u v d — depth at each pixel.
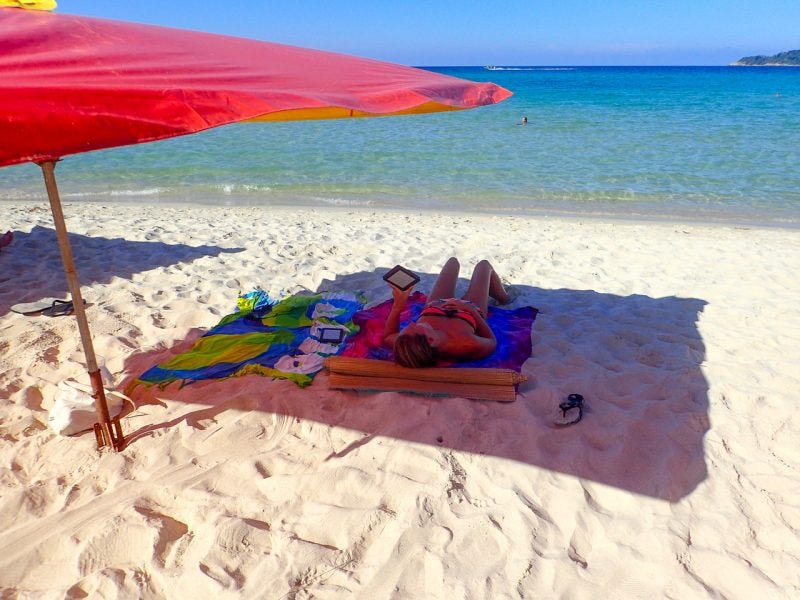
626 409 3.62
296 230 8.15
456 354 3.84
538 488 2.94
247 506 2.88
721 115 26.80
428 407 3.55
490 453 3.18
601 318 5.05
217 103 2.21
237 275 6.07
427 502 2.85
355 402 3.66
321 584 2.46
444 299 4.02
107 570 2.55
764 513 2.79
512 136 20.05
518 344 4.34
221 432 3.41
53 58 2.32
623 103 35.94
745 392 3.73
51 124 1.87
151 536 2.70
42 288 5.65
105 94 2.01
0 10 3.16
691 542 2.64
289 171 14.16
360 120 25.84
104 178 13.26
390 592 2.41
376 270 6.35
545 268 6.47
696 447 3.26
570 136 19.88
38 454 3.31
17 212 9.25
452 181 13.11
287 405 3.63
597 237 8.06
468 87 3.50
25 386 3.94
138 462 3.21
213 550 2.61
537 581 2.46
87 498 2.96
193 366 4.05
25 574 2.57
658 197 11.54
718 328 4.81
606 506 2.85
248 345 4.31
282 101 2.32
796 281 6.00
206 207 10.64
